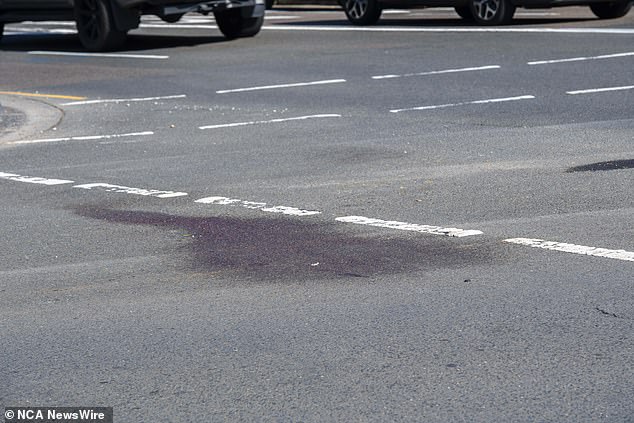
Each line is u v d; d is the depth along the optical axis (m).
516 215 10.09
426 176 12.09
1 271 9.06
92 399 6.25
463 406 5.94
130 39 31.98
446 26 30.73
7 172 13.60
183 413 6.00
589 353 6.62
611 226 9.52
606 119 15.46
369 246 9.23
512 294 7.77
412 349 6.80
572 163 12.41
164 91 21.36
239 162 13.56
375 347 6.87
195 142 15.42
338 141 14.81
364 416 5.86
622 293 7.69
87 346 7.12
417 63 22.98
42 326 7.57
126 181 12.62
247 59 25.58
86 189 12.24
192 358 6.82
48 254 9.53
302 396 6.16
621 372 6.32
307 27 32.72
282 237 9.66
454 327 7.16
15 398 6.32
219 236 9.81
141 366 6.72
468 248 9.02
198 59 26.12
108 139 16.14
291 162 13.39
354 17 33.00
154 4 28.30
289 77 22.16
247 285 8.30
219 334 7.23
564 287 7.88
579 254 8.70
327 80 21.39
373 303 7.72
